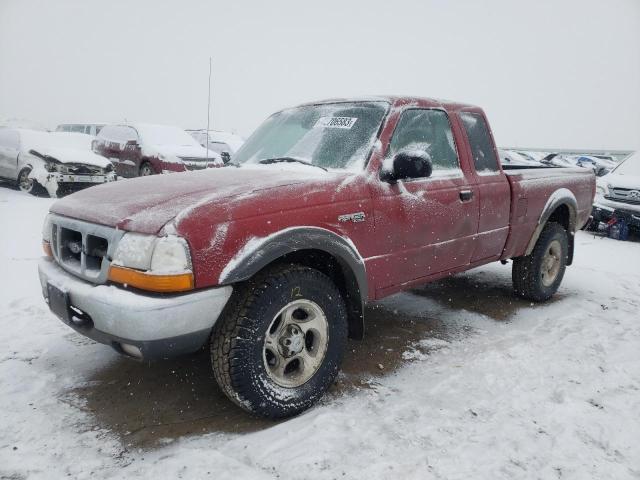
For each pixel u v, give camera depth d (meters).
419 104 3.42
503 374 3.11
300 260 2.89
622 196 8.54
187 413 2.61
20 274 4.94
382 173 3.03
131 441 2.36
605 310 4.50
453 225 3.46
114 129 12.89
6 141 11.20
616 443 2.40
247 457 2.24
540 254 4.46
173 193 2.51
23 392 2.78
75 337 3.54
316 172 2.98
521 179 4.11
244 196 2.44
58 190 10.39
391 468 2.17
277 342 2.54
